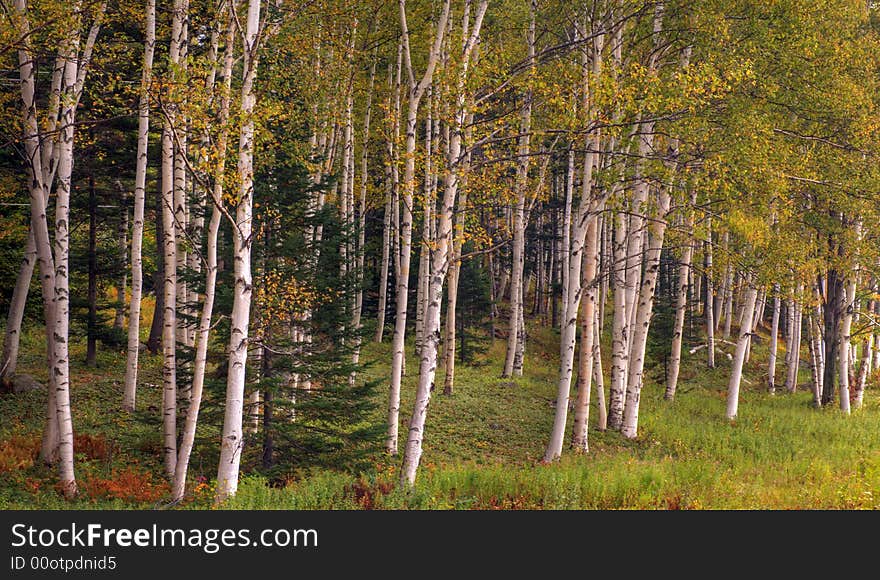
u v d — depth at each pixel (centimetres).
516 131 1861
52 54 1542
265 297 1702
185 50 1880
